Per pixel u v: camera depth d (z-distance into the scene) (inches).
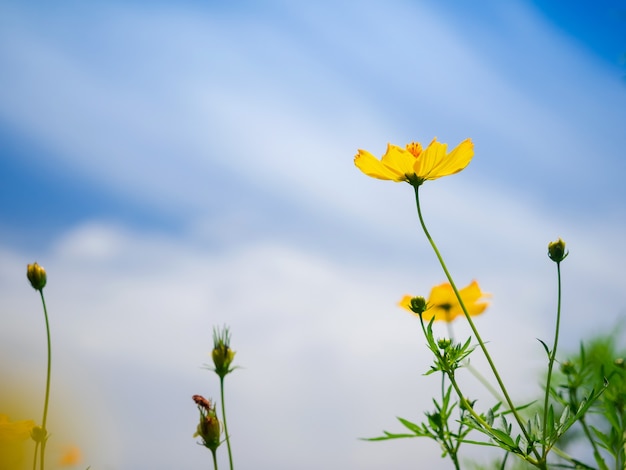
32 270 14.7
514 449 14.7
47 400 13.4
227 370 15.4
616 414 16.0
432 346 15.4
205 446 14.9
